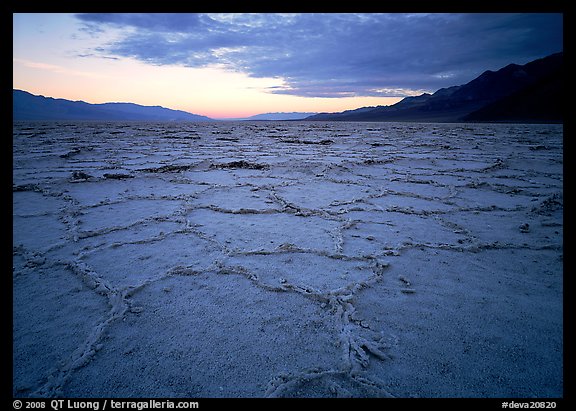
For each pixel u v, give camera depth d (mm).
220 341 2443
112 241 3807
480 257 3510
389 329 2551
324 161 8586
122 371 2182
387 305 2787
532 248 3678
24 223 4270
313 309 2752
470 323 2605
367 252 3604
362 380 2102
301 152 10953
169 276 3141
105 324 2553
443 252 3617
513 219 4551
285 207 4980
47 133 18297
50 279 3082
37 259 3338
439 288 2998
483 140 14711
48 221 4352
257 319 2637
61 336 2475
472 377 2145
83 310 2719
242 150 11609
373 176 7246
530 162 8555
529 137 15820
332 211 4816
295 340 2459
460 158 9562
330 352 2375
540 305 2781
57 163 8219
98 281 3021
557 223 4316
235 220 4496
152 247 3684
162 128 27266
